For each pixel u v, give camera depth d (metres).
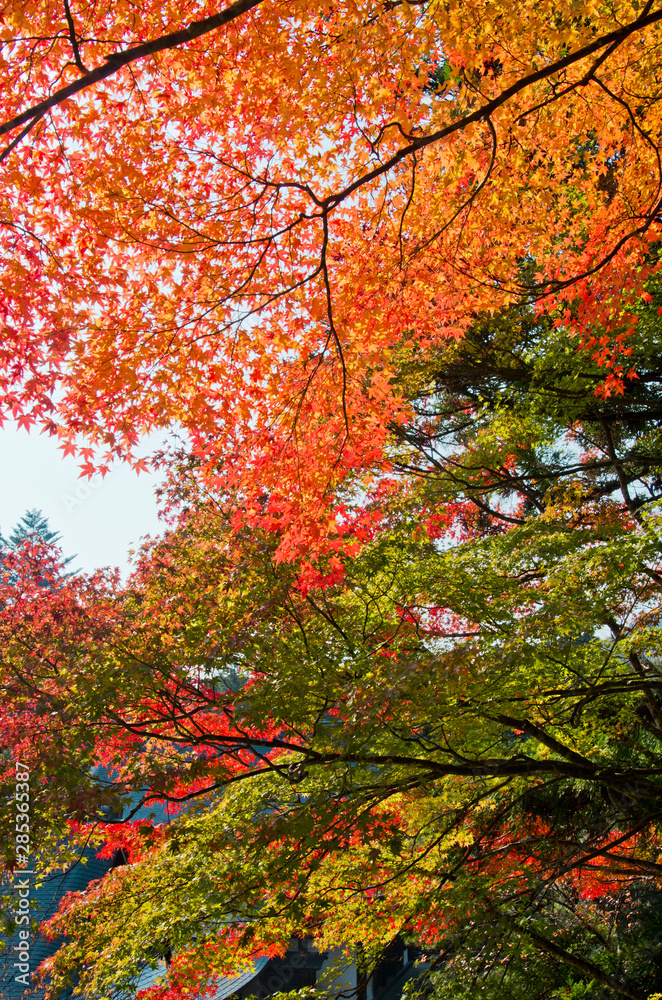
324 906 6.21
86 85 3.48
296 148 4.98
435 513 8.50
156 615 6.83
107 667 6.23
